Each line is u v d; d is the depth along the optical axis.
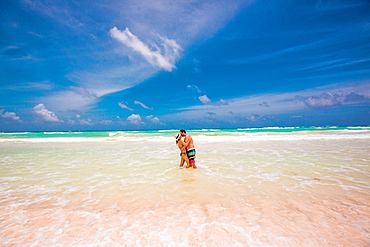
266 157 9.23
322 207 3.67
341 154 9.63
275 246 2.54
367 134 23.41
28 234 2.93
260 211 3.55
